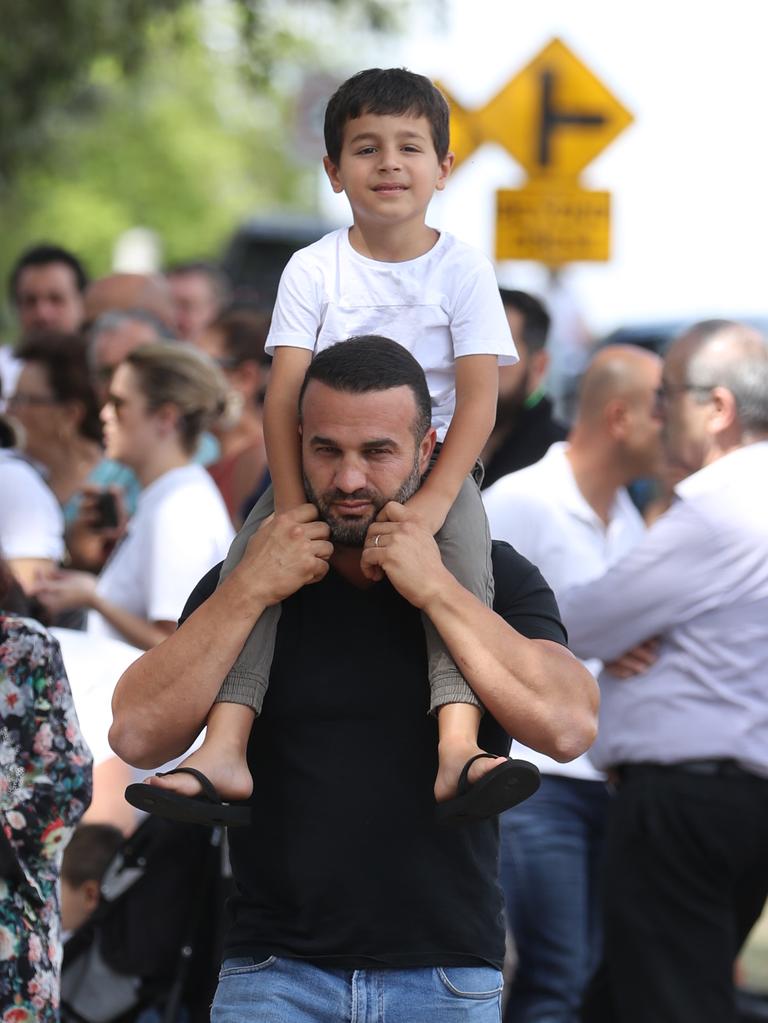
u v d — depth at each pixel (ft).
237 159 298.56
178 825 41.91
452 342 33.63
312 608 32.76
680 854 44.19
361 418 31.55
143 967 41.83
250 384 65.05
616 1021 46.57
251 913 32.19
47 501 51.62
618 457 50.55
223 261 166.20
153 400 51.83
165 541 49.93
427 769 32.07
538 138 80.94
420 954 31.50
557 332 102.63
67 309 84.02
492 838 32.68
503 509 50.44
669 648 44.62
